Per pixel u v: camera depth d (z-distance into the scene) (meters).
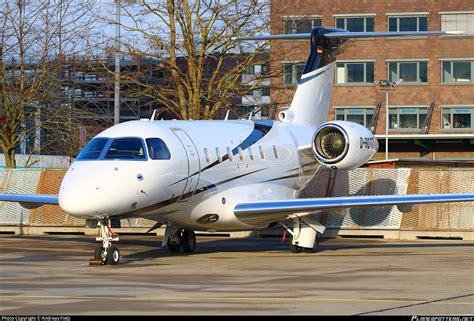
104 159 34.81
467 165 63.47
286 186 45.00
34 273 30.67
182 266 33.59
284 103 64.19
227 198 40.44
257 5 61.97
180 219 38.97
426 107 109.69
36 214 55.66
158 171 35.69
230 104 62.94
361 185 55.03
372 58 110.31
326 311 20.33
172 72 63.09
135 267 33.22
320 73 49.22
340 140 42.25
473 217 51.31
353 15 109.00
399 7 108.81
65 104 65.38
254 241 50.81
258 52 61.91
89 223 35.00
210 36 62.38
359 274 30.02
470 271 30.95
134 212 35.56
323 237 53.22
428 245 46.31
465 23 108.44
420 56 109.69
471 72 109.19
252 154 42.22
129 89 65.38
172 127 38.59
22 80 62.06
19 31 61.91
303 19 64.69
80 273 30.72
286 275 29.75
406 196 38.84
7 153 63.09
